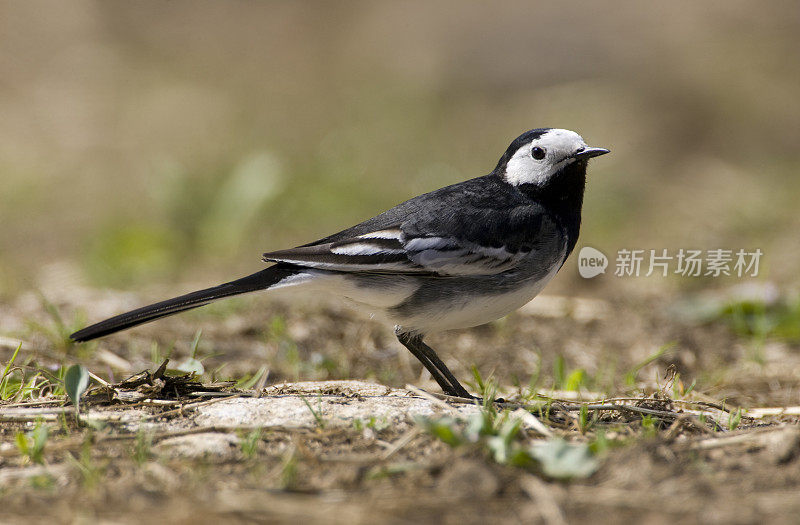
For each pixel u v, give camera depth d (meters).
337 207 17.88
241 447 6.14
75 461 5.88
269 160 17.45
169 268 15.25
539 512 5.22
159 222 16.84
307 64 24.83
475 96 23.38
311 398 7.22
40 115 21.81
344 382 8.29
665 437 6.53
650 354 11.10
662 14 25.09
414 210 8.25
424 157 20.00
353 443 6.30
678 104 22.17
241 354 10.63
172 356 10.29
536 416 7.17
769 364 10.71
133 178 19.12
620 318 12.71
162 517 5.16
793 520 5.08
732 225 16.92
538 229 8.25
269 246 16.56
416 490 5.53
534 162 8.35
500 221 8.16
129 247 15.56
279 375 9.84
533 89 23.56
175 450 6.12
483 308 8.23
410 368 10.63
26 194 18.52
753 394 9.56
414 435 6.32
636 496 5.42
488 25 25.56
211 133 20.77
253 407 6.95
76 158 20.19
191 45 25.48
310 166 19.22
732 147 20.97
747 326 11.95
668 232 16.84
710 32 24.34
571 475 5.57
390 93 22.95
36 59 24.12
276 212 17.55
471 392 9.28
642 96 22.62
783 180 19.05
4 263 14.73
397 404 7.10
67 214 17.83
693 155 20.78
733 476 5.77
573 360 11.06
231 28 26.39
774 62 22.86
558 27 25.20
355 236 8.05
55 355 9.63
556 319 12.73
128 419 6.75
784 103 21.89
